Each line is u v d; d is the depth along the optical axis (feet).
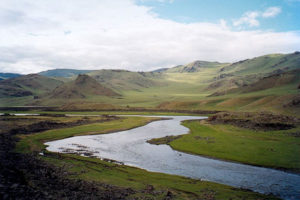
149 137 309.01
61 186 118.62
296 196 120.88
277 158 189.57
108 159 196.34
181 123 467.11
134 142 274.57
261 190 129.39
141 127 410.93
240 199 115.44
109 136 318.86
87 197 106.01
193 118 580.30
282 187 133.90
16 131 325.42
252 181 144.15
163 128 396.98
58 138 299.79
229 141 260.62
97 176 146.10
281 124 326.85
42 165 159.22
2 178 108.06
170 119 553.64
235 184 139.13
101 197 109.09
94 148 241.76
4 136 270.67
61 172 148.87
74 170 157.17
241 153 208.54
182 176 152.76
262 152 208.74
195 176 154.10
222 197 117.60
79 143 269.23
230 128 350.23
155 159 197.88
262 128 328.08
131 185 132.46
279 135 280.10
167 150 232.12
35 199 91.71
